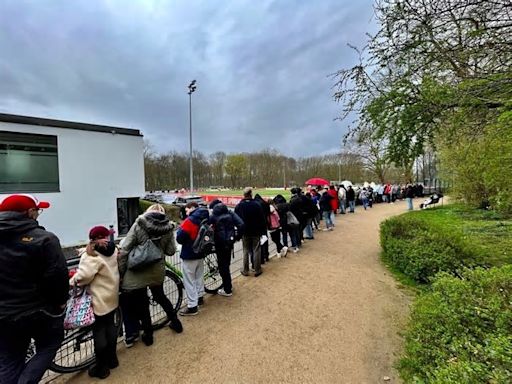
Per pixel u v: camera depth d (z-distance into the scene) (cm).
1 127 1064
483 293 250
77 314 256
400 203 2409
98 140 1316
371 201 2061
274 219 664
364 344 320
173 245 336
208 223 415
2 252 199
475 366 163
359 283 518
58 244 219
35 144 1155
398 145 568
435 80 477
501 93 377
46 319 216
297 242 786
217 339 332
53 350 222
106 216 1337
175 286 418
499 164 525
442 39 454
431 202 1809
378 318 382
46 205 240
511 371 155
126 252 301
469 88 392
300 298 450
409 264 534
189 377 267
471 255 494
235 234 469
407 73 520
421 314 268
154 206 339
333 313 398
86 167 1280
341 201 1612
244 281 532
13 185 1108
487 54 389
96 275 268
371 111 597
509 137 415
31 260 204
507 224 916
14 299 200
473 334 210
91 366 283
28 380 201
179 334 344
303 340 329
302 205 811
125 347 317
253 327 360
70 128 1230
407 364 262
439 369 183
